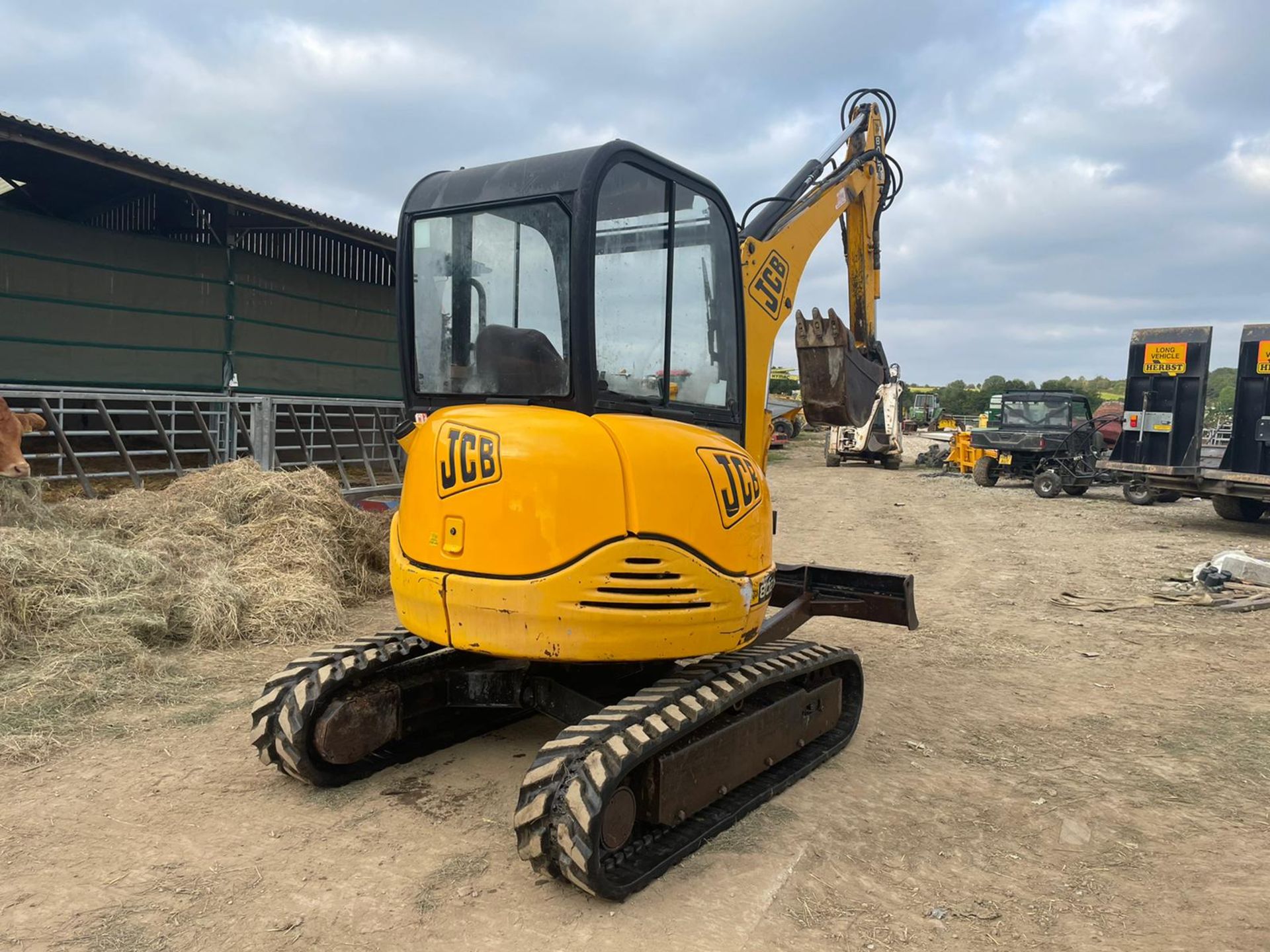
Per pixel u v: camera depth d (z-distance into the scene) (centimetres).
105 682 473
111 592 558
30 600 516
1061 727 486
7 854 311
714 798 342
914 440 4041
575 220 316
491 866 315
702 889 304
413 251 371
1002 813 376
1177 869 331
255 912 282
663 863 308
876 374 581
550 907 289
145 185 1085
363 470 1227
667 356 363
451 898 293
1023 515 1420
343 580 699
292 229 1151
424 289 369
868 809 374
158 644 549
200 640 558
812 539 1149
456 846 329
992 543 1127
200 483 737
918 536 1193
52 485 837
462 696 388
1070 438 1698
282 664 538
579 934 275
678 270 374
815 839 344
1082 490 1733
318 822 345
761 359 489
